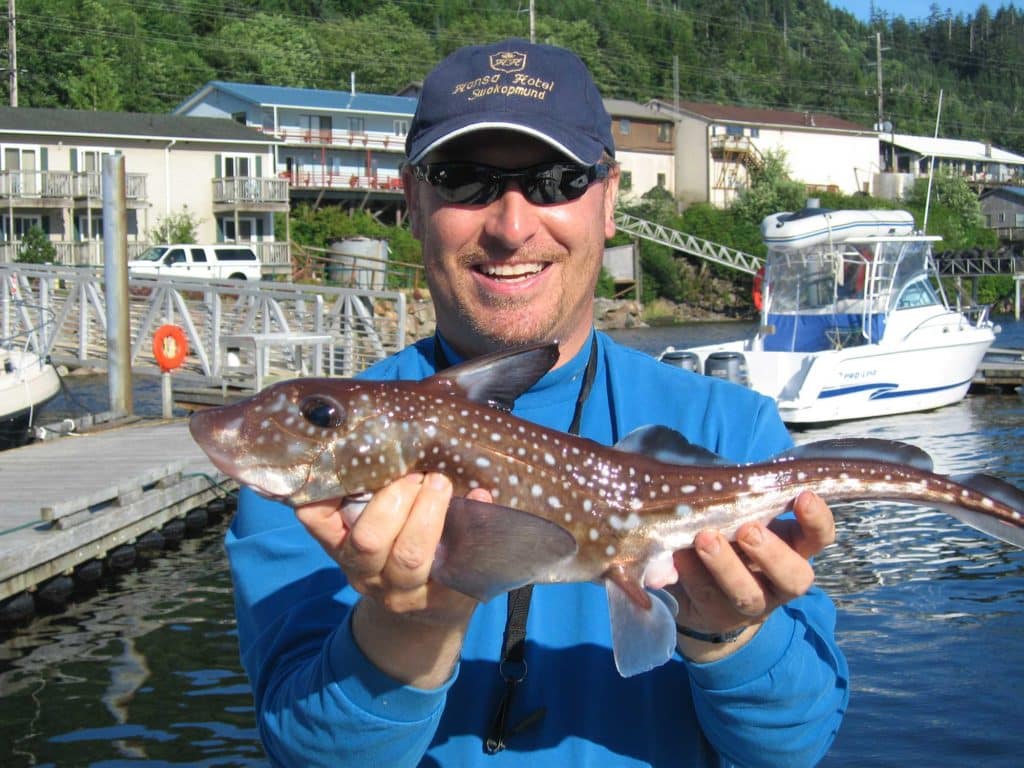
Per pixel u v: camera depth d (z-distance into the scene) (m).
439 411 2.31
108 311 17.81
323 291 21.92
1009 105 157.88
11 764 6.45
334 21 107.44
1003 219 83.06
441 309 2.84
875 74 140.50
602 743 2.57
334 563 2.68
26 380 16.44
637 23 124.25
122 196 17.61
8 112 48.94
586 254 2.77
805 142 76.69
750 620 2.36
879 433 17.64
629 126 71.38
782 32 156.62
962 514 2.65
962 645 8.02
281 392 2.23
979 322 21.30
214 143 52.47
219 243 52.69
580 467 2.43
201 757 6.54
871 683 7.38
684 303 63.00
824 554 10.70
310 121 60.56
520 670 2.58
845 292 19.48
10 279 25.69
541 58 2.72
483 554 2.04
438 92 2.70
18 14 71.06
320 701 2.27
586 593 2.70
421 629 2.17
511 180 2.67
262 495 2.21
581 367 2.88
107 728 6.98
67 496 11.35
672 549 2.44
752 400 2.95
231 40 90.69
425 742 2.33
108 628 9.12
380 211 61.50
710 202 71.75
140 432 16.30
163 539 11.95
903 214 19.64
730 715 2.47
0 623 9.15
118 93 76.19
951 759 6.18
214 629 9.09
